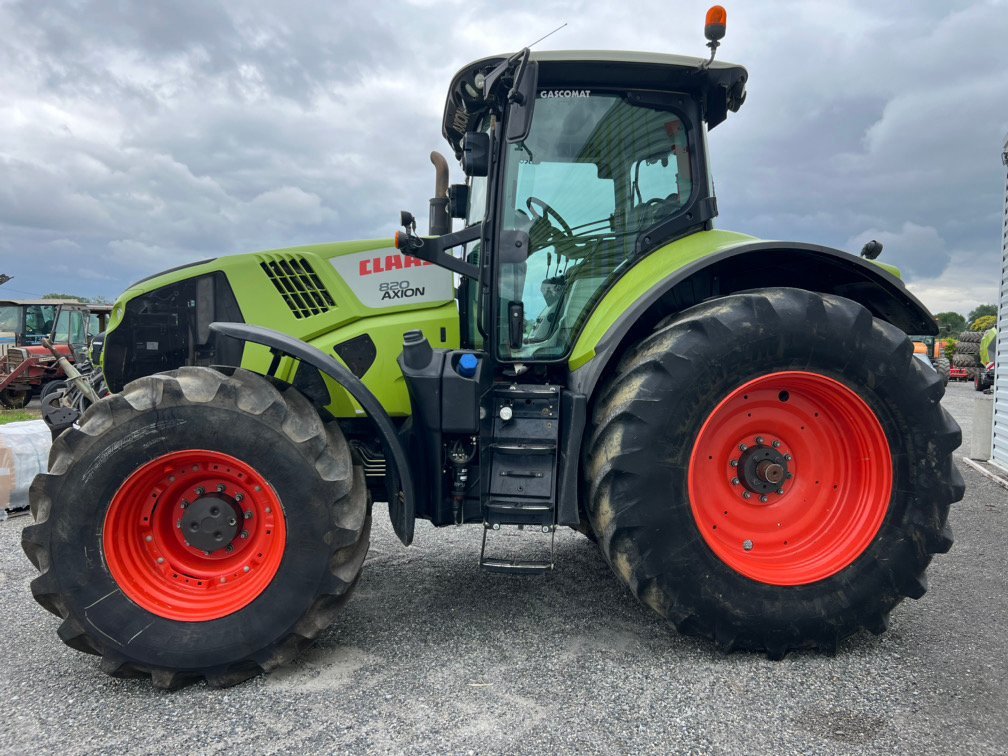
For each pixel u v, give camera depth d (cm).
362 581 351
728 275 324
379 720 217
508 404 280
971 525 467
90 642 240
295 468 243
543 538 434
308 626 245
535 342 302
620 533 256
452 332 318
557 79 300
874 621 266
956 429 273
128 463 238
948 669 253
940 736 209
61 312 1478
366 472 324
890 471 269
